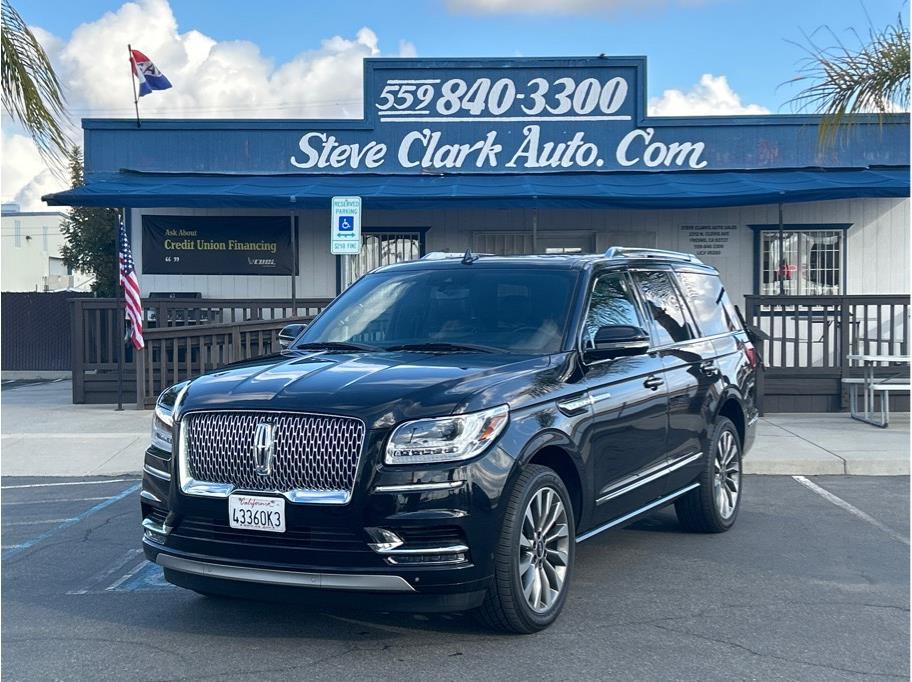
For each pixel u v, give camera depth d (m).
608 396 5.95
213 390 5.27
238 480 5.00
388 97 17.19
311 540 4.79
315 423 4.87
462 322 6.23
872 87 10.60
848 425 12.77
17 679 4.73
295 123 17.25
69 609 5.85
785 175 16.56
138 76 17.00
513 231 17.42
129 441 11.57
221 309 14.86
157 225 17.19
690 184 15.88
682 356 7.06
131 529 7.94
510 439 5.02
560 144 17.17
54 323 24.80
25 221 52.97
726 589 6.15
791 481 9.92
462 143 17.22
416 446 4.77
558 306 6.13
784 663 4.88
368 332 6.40
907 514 8.35
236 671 4.80
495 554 4.91
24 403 15.72
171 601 5.99
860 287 17.09
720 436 7.55
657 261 7.41
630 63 17.02
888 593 6.08
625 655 4.98
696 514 7.47
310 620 5.56
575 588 6.16
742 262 17.19
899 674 4.75
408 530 4.72
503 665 4.84
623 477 6.14
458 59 17.09
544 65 17.05
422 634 5.29
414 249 17.48
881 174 16.34
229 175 17.25
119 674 4.78
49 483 10.00
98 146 17.20
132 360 15.41
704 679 4.67
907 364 14.03
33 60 6.52
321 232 17.39
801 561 6.84
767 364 15.48
